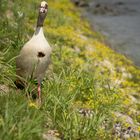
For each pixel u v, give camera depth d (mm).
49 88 10797
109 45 21297
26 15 17250
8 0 16984
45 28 18281
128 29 25219
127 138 10805
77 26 22562
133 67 17938
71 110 10391
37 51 9766
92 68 15336
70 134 9258
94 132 9555
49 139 8914
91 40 20156
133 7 32125
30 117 8875
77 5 31281
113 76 15781
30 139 8172
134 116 12508
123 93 14156
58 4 28516
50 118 9656
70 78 12469
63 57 14859
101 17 28422
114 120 11242
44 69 10039
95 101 11766
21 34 13594
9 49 11953
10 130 8070
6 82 10500
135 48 21469
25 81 10141
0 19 14711
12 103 8977
